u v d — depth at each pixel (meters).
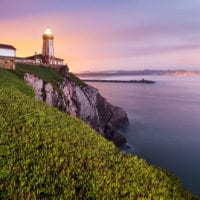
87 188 13.20
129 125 104.69
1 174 12.81
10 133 18.62
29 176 13.21
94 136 24.50
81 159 16.80
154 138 85.31
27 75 66.81
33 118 24.09
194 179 54.66
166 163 63.62
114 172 16.03
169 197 14.78
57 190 12.53
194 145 77.50
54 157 16.27
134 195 13.55
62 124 25.25
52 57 124.56
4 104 26.95
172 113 132.12
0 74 48.34
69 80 94.75
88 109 92.38
